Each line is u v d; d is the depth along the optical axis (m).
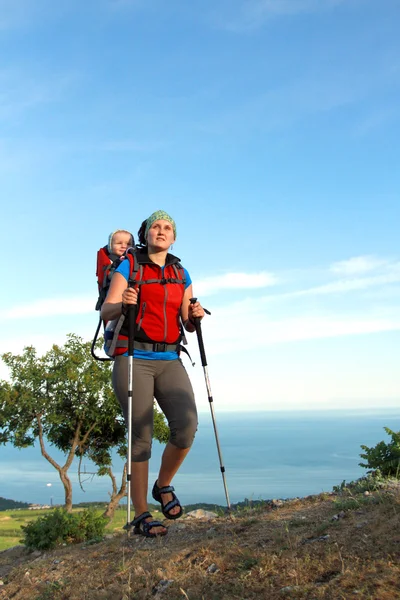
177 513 5.29
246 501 6.27
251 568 3.96
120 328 5.12
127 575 4.50
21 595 4.94
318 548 4.00
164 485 5.39
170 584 4.09
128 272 5.21
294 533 4.45
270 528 4.77
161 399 5.29
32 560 6.16
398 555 3.58
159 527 5.32
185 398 5.18
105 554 5.27
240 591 3.69
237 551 4.32
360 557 3.69
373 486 5.50
